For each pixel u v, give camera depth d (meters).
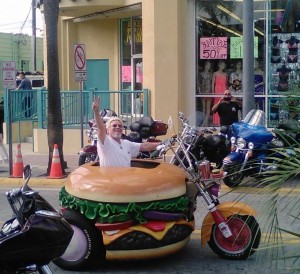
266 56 17.30
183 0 17.34
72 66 22.48
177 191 6.88
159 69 17.20
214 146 11.24
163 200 6.79
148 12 17.36
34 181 13.59
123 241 6.73
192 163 7.70
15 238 4.38
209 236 7.30
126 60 21.41
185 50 17.56
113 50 21.98
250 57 13.98
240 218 7.11
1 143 16.27
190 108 17.69
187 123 8.62
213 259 7.41
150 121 12.87
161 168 7.21
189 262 7.31
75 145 17.97
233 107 15.05
